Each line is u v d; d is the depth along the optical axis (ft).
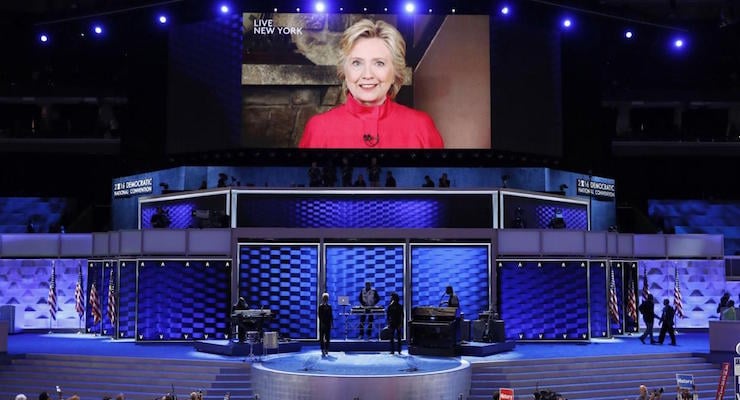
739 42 138.92
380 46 105.60
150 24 112.78
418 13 106.32
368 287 84.84
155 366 74.95
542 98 110.22
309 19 105.91
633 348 86.69
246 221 94.99
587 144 118.32
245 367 72.18
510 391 50.60
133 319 92.73
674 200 144.97
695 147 143.64
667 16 128.47
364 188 95.45
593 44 119.96
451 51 106.52
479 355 78.74
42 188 141.59
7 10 140.15
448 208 96.17
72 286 110.32
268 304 90.02
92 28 118.32
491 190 96.53
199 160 110.01
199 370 73.20
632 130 150.10
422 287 90.53
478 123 105.81
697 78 150.00
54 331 109.09
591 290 95.71
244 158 109.40
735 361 59.26
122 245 93.86
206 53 107.04
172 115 108.58
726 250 137.08
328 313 77.66
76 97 143.13
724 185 146.72
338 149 105.19
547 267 92.84
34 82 143.84
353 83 105.29
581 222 109.50
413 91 105.91
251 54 105.60
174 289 91.25
